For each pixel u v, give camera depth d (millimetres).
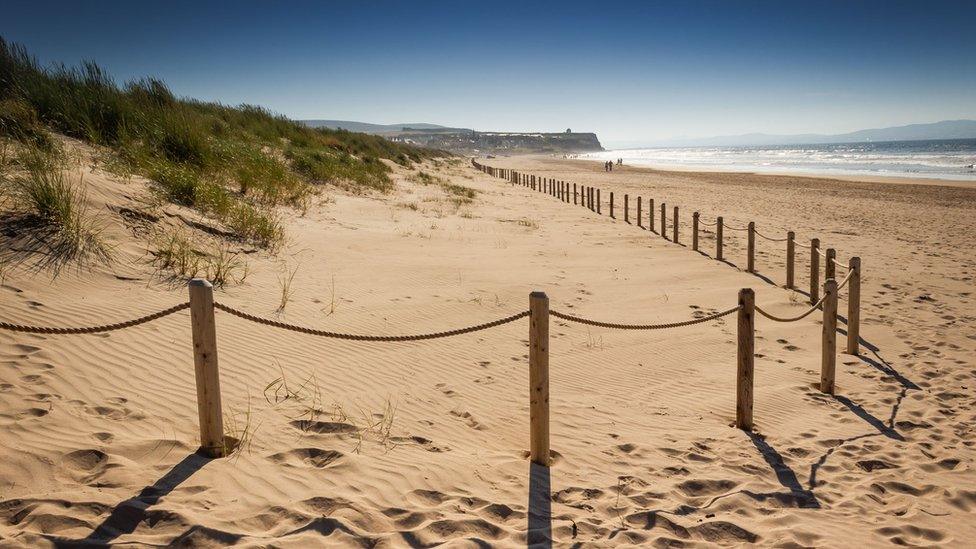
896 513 4879
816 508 4895
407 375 6957
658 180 49500
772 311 10875
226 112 26047
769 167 76875
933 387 7625
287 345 7219
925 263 15414
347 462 4867
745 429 6312
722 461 5598
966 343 9297
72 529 3719
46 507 3865
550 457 5434
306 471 4695
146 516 3879
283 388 6129
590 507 4637
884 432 6387
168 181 11930
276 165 17031
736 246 17531
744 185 43062
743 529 4453
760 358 8609
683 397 7152
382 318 8672
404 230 16016
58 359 5898
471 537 4051
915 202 30750
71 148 12789
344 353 7285
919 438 6262
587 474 5172
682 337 9305
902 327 10086
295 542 3787
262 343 7148
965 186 39531
